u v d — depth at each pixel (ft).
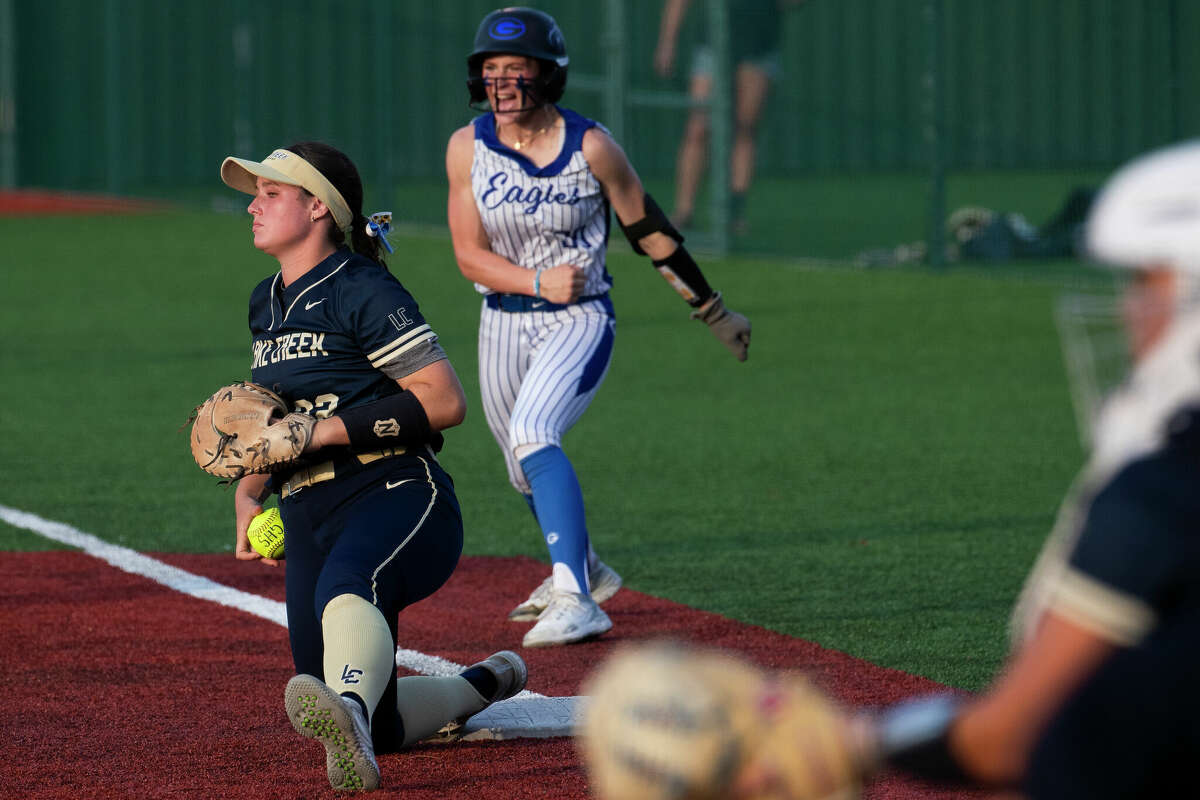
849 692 55.77
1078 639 19.99
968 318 155.74
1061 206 212.64
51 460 100.48
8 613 66.85
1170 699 19.36
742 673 20.77
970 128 249.55
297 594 46.37
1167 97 233.55
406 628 65.46
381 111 222.69
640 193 65.46
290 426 44.70
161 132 267.18
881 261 186.50
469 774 47.19
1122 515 19.77
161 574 73.82
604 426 112.88
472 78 65.92
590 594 65.67
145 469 98.22
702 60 196.44
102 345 143.95
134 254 202.90
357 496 45.73
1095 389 22.86
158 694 55.72
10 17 264.93
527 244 65.36
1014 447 104.68
